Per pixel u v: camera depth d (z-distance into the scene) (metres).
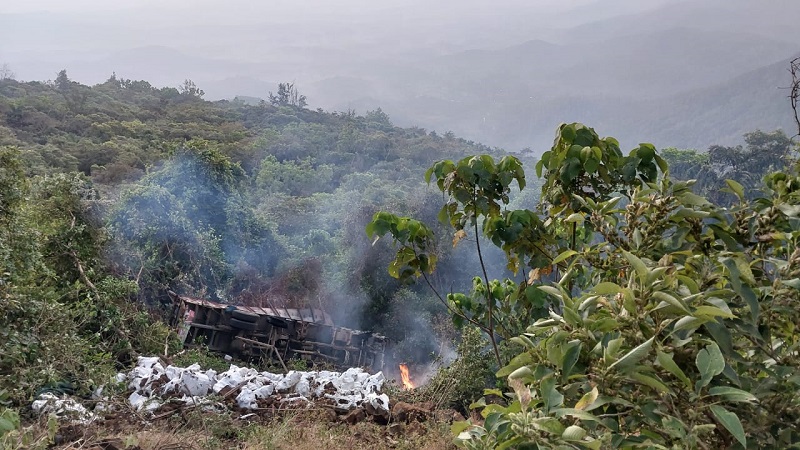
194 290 15.69
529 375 2.16
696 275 2.46
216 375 8.42
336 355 14.10
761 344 2.24
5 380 6.40
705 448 1.90
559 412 1.90
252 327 13.00
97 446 5.46
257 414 7.40
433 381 9.07
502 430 1.99
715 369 1.88
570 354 2.00
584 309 2.14
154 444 5.70
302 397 7.93
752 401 2.05
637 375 1.89
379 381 8.72
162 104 107.69
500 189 4.64
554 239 4.55
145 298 14.06
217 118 100.88
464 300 6.03
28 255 8.03
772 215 2.72
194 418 6.69
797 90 3.72
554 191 4.24
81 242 10.66
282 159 84.38
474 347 8.68
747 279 2.27
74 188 10.91
